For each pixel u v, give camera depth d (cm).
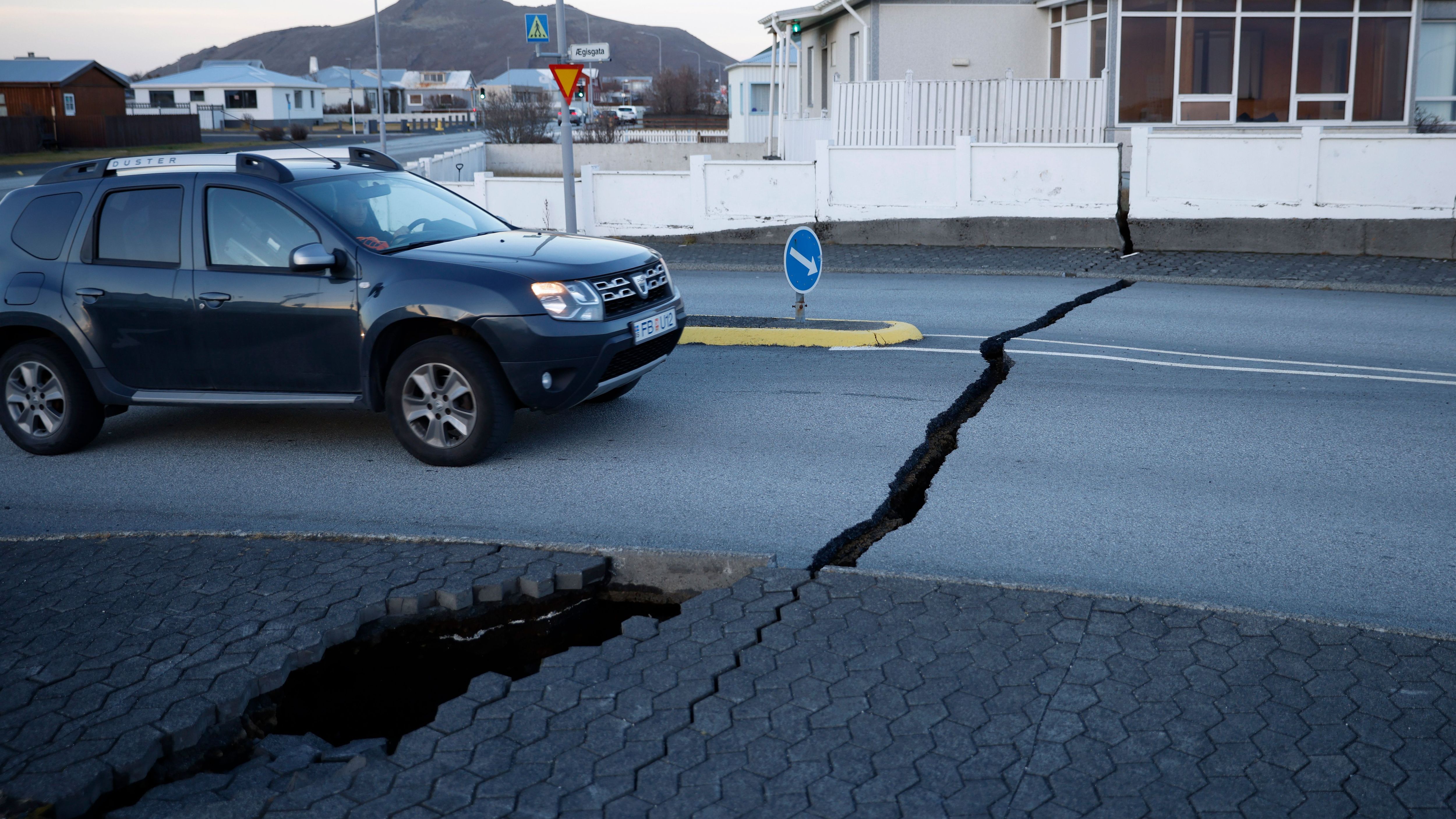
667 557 494
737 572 489
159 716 367
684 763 336
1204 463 649
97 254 704
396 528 559
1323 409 766
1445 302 1200
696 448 689
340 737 385
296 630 427
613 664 396
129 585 472
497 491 613
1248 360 922
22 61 6731
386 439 738
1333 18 1944
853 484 614
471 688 382
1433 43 1988
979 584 453
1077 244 1577
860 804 316
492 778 331
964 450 677
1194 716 356
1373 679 375
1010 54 2214
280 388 680
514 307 633
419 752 345
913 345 993
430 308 638
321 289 659
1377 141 1423
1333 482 612
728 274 1509
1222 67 1966
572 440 715
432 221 730
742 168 1700
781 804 317
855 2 2322
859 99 1991
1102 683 376
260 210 679
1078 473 632
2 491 645
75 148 5772
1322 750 337
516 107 4888
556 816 313
